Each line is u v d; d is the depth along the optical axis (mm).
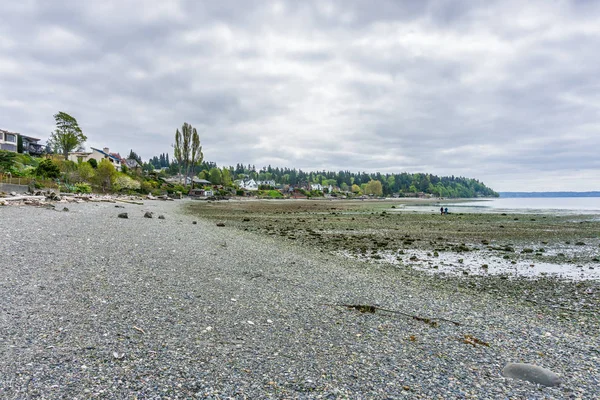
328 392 4699
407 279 12953
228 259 13609
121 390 4383
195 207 63375
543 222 40344
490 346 6699
